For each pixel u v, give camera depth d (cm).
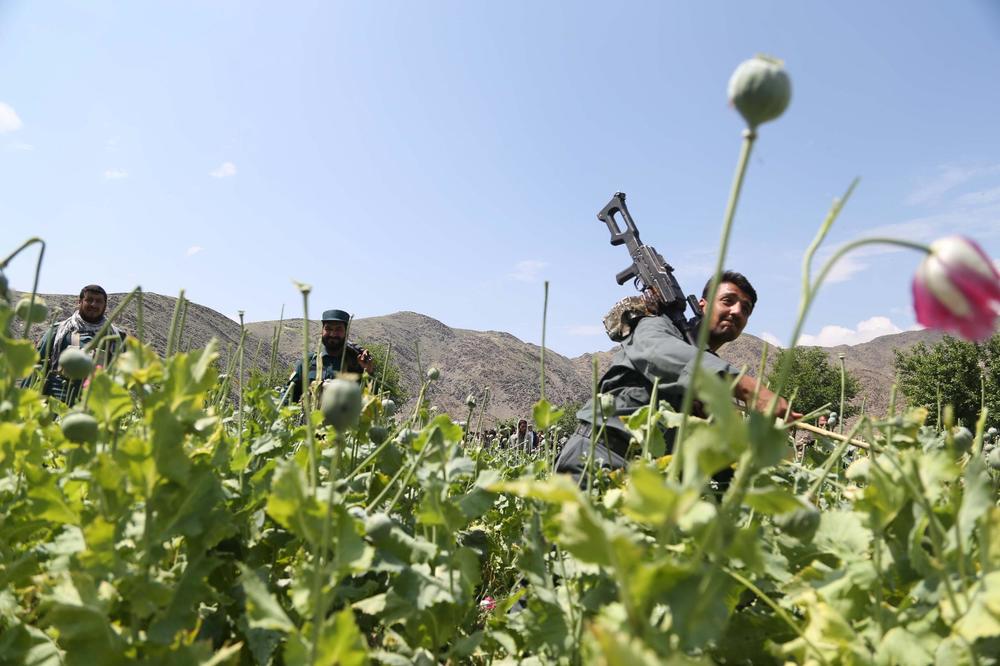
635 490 93
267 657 158
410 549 174
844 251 98
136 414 246
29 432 178
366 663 118
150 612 141
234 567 195
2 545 173
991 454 186
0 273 165
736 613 162
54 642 149
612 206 495
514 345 16400
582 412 360
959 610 123
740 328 443
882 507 138
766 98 95
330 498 123
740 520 201
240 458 211
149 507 145
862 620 141
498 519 307
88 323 511
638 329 374
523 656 185
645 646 95
